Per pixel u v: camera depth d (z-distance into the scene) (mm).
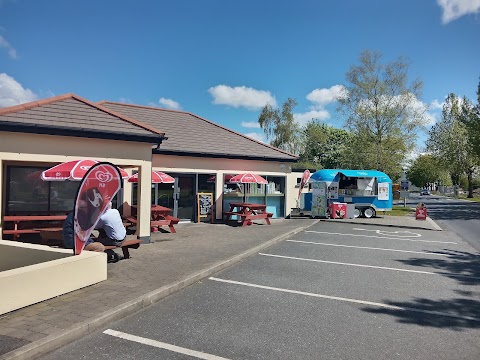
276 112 47781
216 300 5828
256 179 14977
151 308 5402
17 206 10898
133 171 13617
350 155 31656
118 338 4348
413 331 4754
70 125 9266
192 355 3969
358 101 31078
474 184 78875
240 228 14125
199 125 18844
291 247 10734
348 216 19797
